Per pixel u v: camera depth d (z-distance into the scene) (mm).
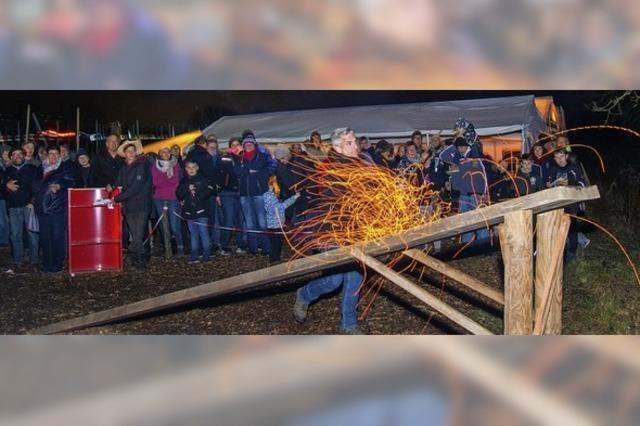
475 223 4965
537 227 5012
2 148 14430
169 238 12852
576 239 10867
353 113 18016
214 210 13336
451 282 10000
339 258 5629
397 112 17578
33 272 11492
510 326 4867
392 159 12688
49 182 11281
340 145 6934
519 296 4828
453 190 11867
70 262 11320
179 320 8438
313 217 6977
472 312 8664
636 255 12172
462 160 11867
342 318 7535
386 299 9141
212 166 12695
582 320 8430
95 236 11508
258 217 12797
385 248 5449
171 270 11750
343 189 6684
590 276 10320
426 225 5211
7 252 13586
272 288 9727
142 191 11633
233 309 8852
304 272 5844
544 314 4930
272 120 18453
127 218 11703
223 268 11891
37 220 11945
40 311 9031
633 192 16781
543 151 12008
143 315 8586
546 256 4949
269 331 7996
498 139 16391
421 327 8094
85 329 8016
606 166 18266
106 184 12094
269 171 12727
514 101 16703
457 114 16969
